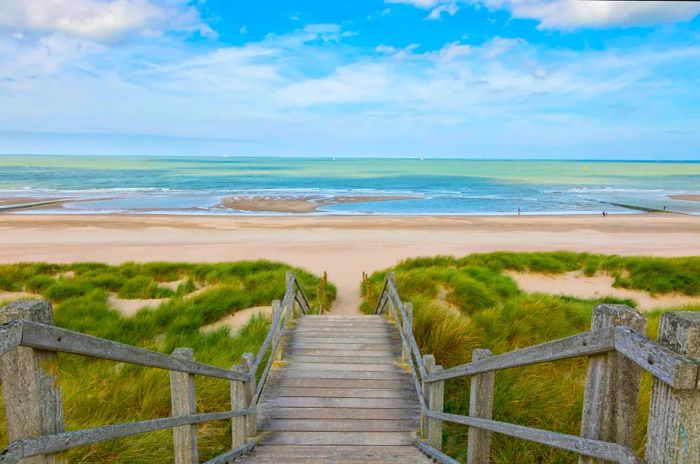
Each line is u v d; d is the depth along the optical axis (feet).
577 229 88.53
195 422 9.14
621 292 40.75
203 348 23.07
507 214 115.34
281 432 14.60
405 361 20.26
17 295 36.60
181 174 282.97
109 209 118.83
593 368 5.63
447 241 73.92
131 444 12.32
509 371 16.10
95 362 20.58
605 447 5.08
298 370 19.63
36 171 299.17
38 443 4.85
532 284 43.29
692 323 3.93
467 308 31.96
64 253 61.67
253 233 81.30
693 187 225.97
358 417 15.62
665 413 4.17
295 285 29.68
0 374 4.92
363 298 41.55
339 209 125.08
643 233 83.92
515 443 12.16
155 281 41.65
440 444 13.12
